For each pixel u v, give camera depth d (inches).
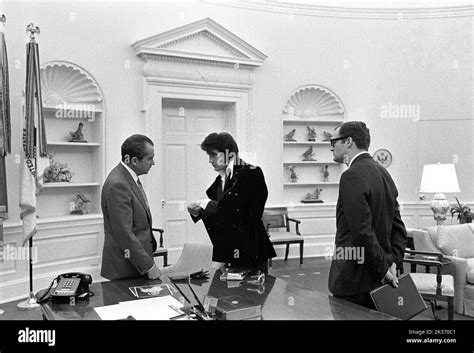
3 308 156.1
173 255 229.9
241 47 233.8
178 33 216.8
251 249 94.8
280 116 252.2
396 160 267.6
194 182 238.7
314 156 268.4
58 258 190.4
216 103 238.2
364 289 80.1
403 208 266.1
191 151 238.1
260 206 95.0
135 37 211.5
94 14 200.1
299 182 262.7
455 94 267.6
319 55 258.8
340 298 80.7
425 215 266.2
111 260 91.8
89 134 210.4
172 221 232.5
